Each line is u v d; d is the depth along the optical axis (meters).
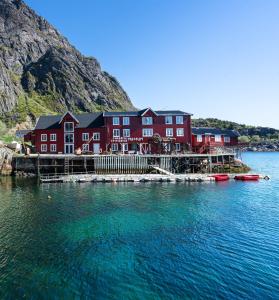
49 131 76.44
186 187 49.69
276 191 46.31
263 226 28.55
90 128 75.00
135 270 20.00
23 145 81.25
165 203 38.00
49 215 32.50
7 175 64.25
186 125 73.88
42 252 22.78
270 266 20.39
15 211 34.12
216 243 24.33
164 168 63.53
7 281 18.73
